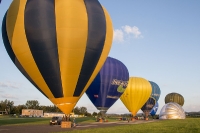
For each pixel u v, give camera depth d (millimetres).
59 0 22656
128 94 49812
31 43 21688
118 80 38781
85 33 22609
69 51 22266
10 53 23359
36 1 22156
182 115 65750
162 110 67375
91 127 26344
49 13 21891
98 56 24156
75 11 22406
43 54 21875
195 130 22547
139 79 51062
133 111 50656
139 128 24453
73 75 23188
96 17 23516
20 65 23078
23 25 21812
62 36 21922
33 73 22750
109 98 38375
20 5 22469
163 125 30688
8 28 22672
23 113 94812
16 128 23812
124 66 41125
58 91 23406
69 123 25625
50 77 22656
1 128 23609
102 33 23891
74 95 24156
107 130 21391
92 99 38531
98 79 37281
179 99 84875
